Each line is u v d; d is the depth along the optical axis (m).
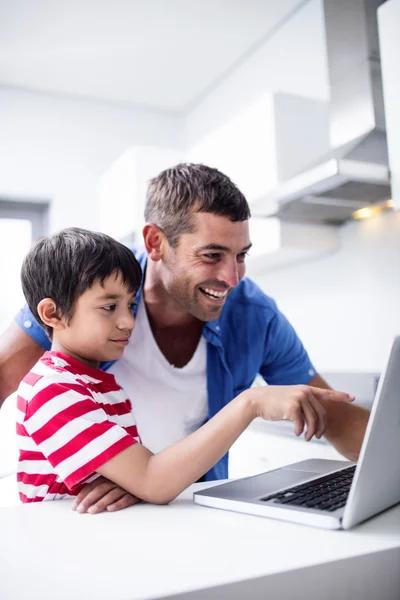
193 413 1.19
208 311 1.05
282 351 1.29
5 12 2.69
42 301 0.88
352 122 2.20
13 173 3.58
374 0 2.17
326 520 0.56
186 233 0.99
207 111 3.79
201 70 3.43
